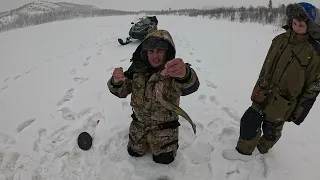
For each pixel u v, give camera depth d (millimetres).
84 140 3684
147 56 2939
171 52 2934
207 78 6051
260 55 8047
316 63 2674
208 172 3291
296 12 2586
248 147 3383
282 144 3758
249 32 12484
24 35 12898
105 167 3379
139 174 3246
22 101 5086
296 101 2943
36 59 8289
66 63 7520
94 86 5621
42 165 3461
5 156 3607
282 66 2863
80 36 12156
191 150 3596
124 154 3518
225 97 5082
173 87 2842
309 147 3727
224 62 7332
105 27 15109
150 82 2928
